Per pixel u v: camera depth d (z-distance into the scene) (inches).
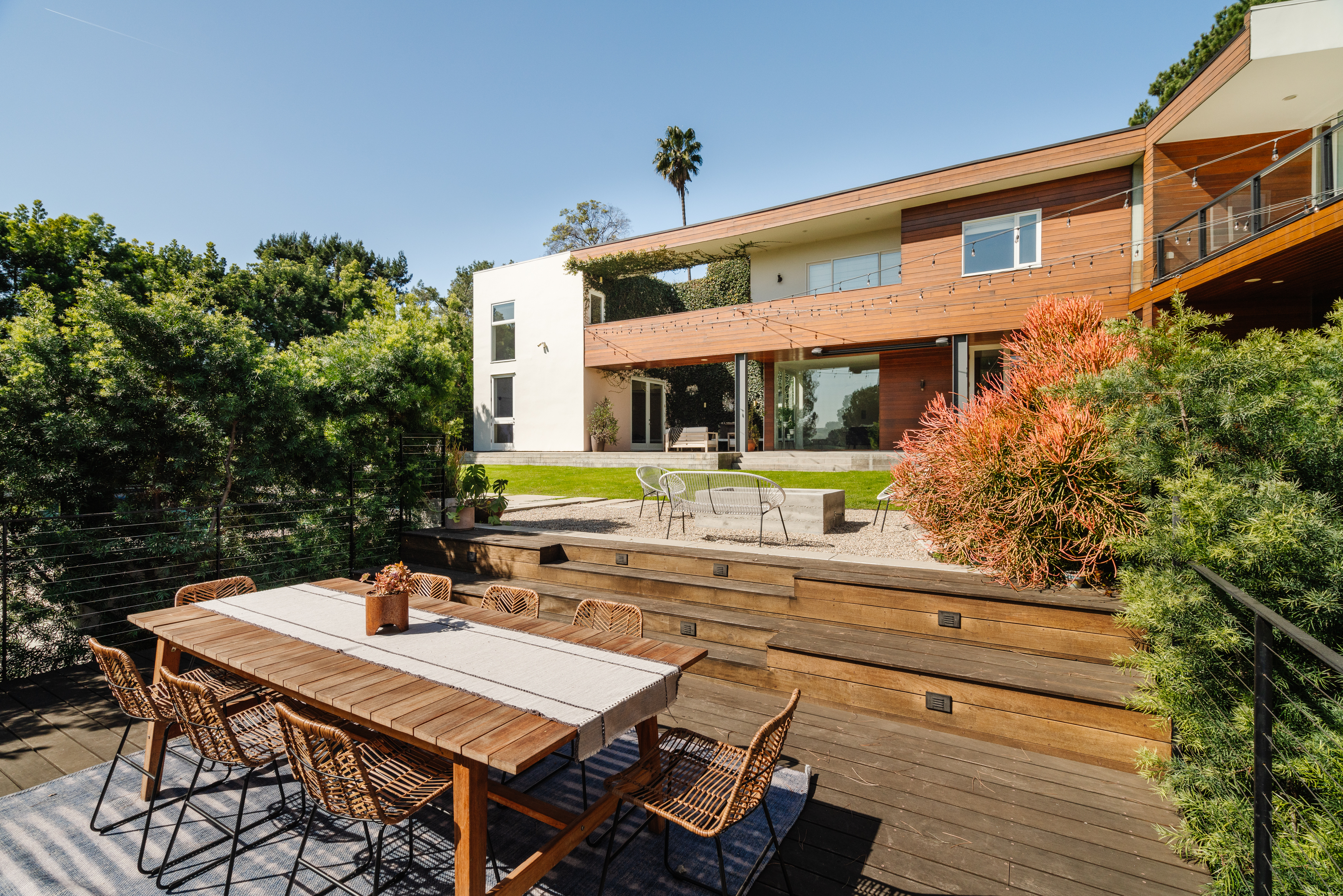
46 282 409.4
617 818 86.4
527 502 380.8
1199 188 391.5
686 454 588.7
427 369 279.9
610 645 98.7
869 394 618.2
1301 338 107.8
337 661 90.0
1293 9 294.4
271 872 89.0
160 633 103.7
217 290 703.7
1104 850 92.0
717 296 804.0
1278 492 91.2
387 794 79.6
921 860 90.2
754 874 87.1
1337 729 80.4
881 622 157.5
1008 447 169.8
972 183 459.2
